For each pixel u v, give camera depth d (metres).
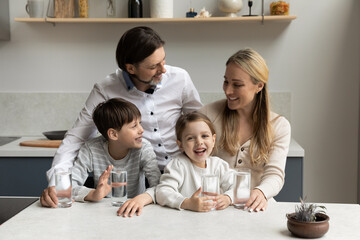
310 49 3.30
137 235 1.29
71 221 1.42
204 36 3.31
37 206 1.59
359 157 3.35
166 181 1.69
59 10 3.24
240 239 1.26
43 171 2.87
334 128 3.36
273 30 3.29
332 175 3.40
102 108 1.87
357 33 3.27
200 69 3.34
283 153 1.88
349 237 1.27
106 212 1.51
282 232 1.32
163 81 2.22
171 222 1.40
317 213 1.33
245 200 1.54
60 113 3.43
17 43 3.39
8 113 3.45
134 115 1.86
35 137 3.37
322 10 3.27
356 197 3.40
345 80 3.31
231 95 1.84
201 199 1.50
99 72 3.38
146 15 3.30
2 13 3.25
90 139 2.08
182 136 1.74
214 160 1.79
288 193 2.81
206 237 1.27
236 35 3.30
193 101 2.35
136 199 1.55
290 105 3.33
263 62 1.84
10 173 2.88
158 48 1.92
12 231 1.33
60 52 3.38
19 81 3.42
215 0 3.28
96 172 1.95
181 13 3.31
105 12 3.33
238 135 1.95
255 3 3.27
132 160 1.95
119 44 1.97
